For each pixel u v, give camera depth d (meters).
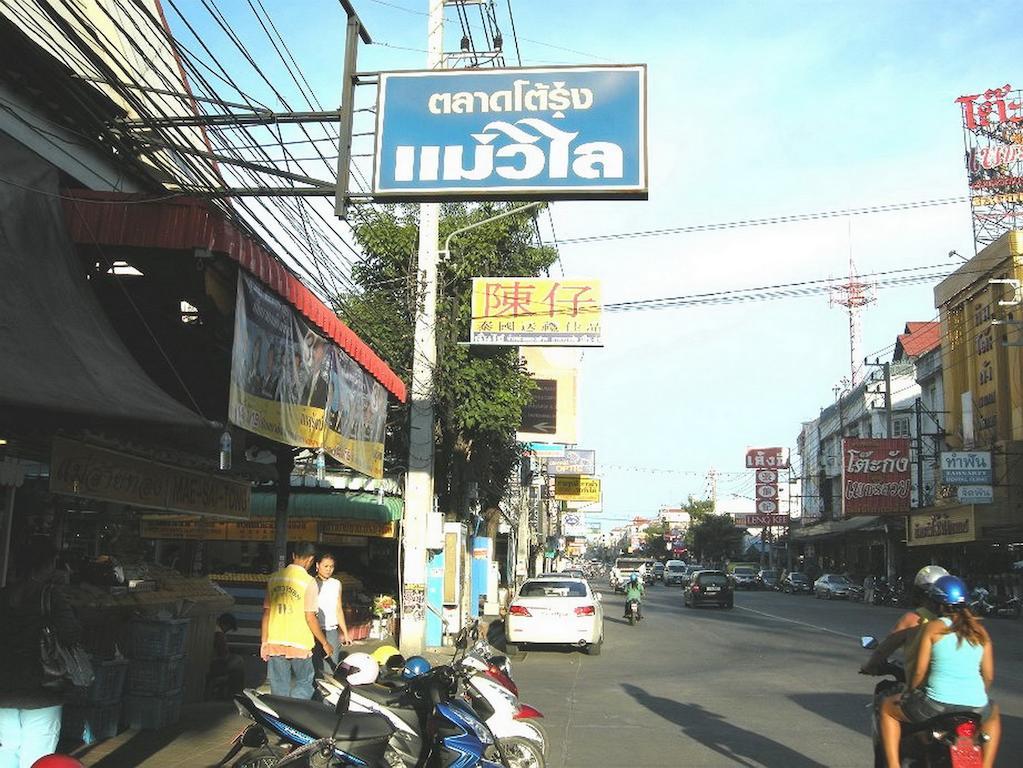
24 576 5.63
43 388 5.21
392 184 8.91
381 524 21.41
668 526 148.38
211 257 7.92
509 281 18.42
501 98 9.02
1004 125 49.84
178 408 6.00
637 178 8.78
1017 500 37.31
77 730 8.40
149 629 9.11
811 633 24.64
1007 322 35.34
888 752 6.11
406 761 6.72
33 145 8.84
